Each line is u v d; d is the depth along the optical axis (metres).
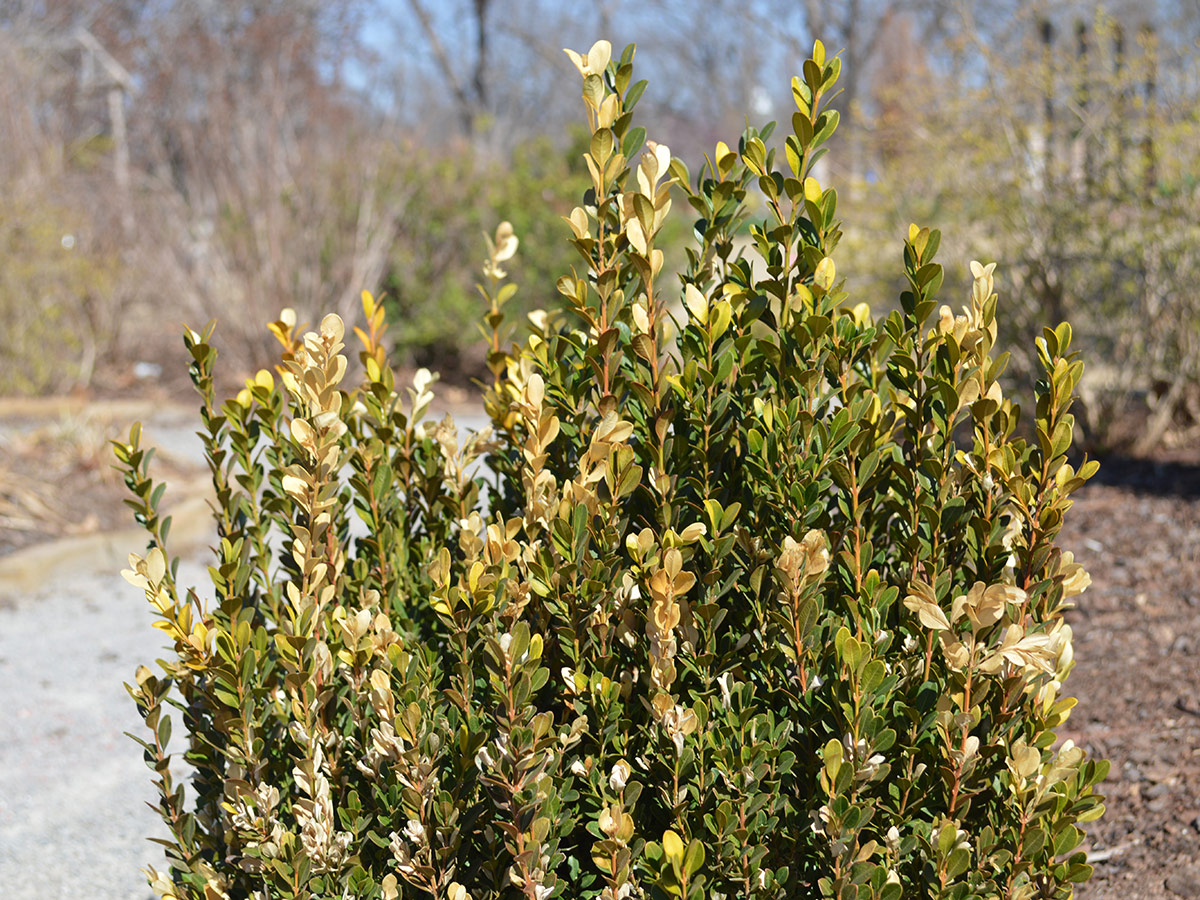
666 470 1.75
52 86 15.67
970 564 1.75
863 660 1.51
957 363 1.67
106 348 11.04
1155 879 2.54
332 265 10.80
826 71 1.67
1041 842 1.61
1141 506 5.30
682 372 1.78
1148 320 6.33
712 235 1.83
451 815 1.61
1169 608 4.07
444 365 11.79
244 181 10.77
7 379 9.96
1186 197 6.12
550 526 1.71
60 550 5.88
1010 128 6.87
